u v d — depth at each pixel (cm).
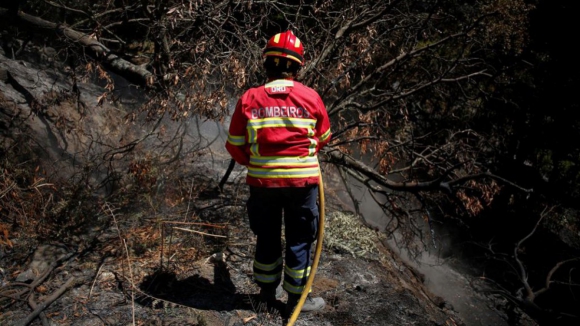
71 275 330
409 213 664
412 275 530
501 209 1025
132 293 300
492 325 662
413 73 787
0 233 365
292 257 289
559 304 974
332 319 321
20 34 719
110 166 467
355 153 837
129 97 697
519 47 837
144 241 378
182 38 528
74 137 529
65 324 282
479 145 767
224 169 594
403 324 336
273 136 269
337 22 596
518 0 768
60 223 394
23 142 466
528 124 989
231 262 369
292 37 278
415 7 805
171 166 525
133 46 738
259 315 305
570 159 1051
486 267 982
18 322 277
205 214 448
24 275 322
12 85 551
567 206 1074
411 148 656
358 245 446
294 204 280
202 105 433
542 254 1054
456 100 880
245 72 465
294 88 275
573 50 932
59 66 682
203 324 285
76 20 717
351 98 640
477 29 785
